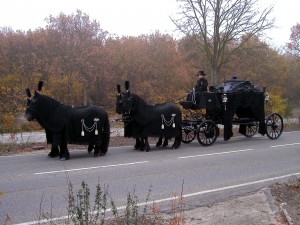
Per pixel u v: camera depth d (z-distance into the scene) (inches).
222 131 801.6
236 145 623.8
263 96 695.7
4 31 1609.3
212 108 624.4
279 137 739.4
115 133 761.6
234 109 651.5
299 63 1854.1
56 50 1581.0
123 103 533.6
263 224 252.4
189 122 629.6
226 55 973.8
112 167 434.9
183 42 1010.1
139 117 543.2
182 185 328.5
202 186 354.6
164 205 295.6
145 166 442.3
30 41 1556.3
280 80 1718.8
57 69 1434.5
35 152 549.6
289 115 1123.9
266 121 704.4
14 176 388.2
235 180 379.2
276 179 384.5
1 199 307.4
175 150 568.1
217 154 531.8
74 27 1670.8
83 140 490.0
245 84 682.2
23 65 1428.4
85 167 433.7
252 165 455.2
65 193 324.8
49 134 494.9
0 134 712.4
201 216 269.0
